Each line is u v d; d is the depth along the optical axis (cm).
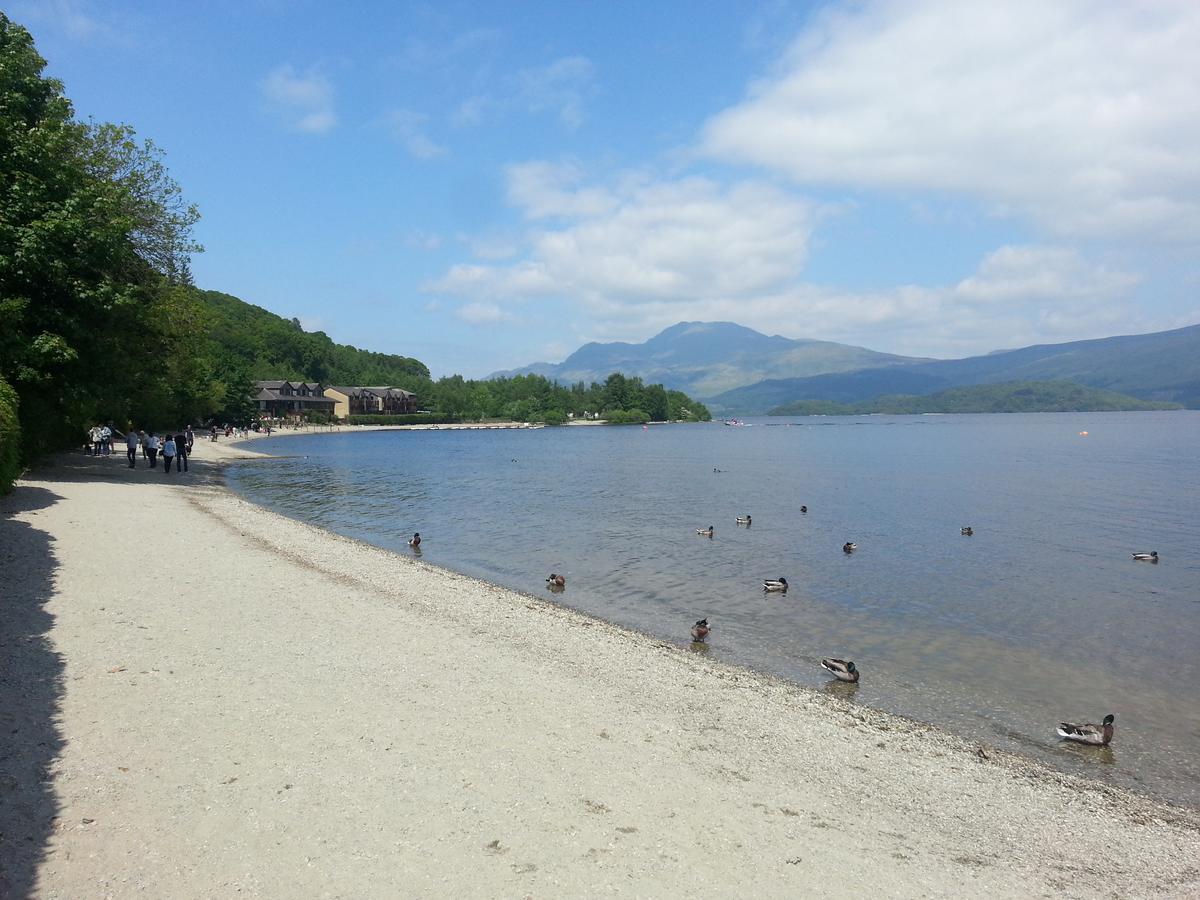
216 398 8519
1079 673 1664
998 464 8206
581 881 749
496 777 964
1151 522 3934
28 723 973
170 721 1032
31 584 1614
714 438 16125
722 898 746
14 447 2623
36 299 3098
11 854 701
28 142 3088
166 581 1795
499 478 6275
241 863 729
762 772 1081
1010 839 958
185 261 4572
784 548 3136
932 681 1597
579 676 1435
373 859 756
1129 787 1155
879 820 972
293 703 1142
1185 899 848
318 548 2584
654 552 3005
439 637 1602
